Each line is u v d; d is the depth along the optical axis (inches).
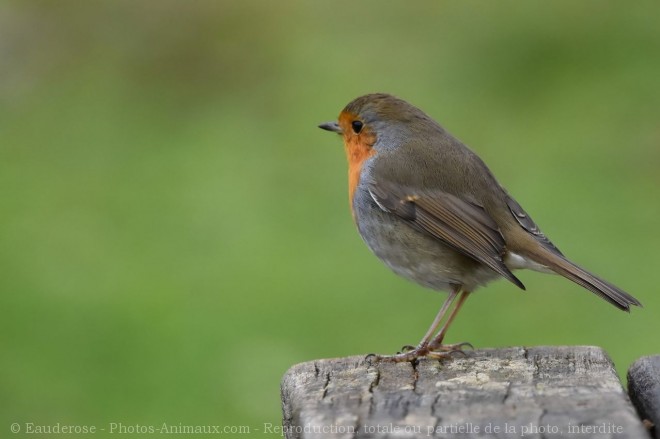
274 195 594.2
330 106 705.0
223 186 611.8
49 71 796.6
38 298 505.0
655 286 497.4
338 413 183.9
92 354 464.1
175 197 603.2
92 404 435.2
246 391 436.1
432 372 211.3
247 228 560.1
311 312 482.3
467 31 779.4
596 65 721.0
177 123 711.7
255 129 690.8
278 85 750.5
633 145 622.5
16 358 458.0
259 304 491.8
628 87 690.2
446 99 698.2
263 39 813.9
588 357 215.6
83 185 629.0
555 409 180.5
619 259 519.8
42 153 675.4
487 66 735.1
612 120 653.9
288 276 510.9
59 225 577.3
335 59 773.3
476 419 177.5
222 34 828.6
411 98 703.1
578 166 609.9
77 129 713.0
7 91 772.0
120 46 823.7
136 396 440.5
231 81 765.3
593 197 578.2
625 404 182.5
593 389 190.5
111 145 685.3
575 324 466.0
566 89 698.8
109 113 732.0
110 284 514.0
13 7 844.0
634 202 569.6
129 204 600.4
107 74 790.5
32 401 439.5
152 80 780.6
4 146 684.1
